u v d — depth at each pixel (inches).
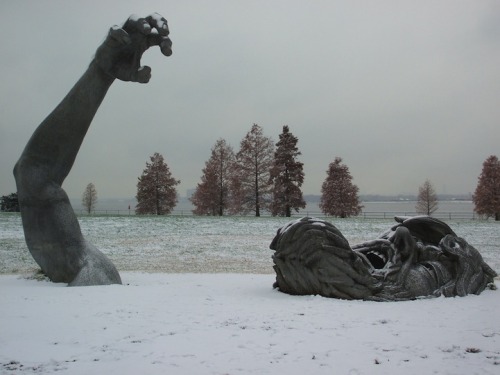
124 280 564.7
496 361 243.8
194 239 1186.6
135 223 1520.7
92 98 529.0
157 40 525.7
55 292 442.6
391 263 431.5
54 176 537.6
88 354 253.8
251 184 2034.9
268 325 317.1
